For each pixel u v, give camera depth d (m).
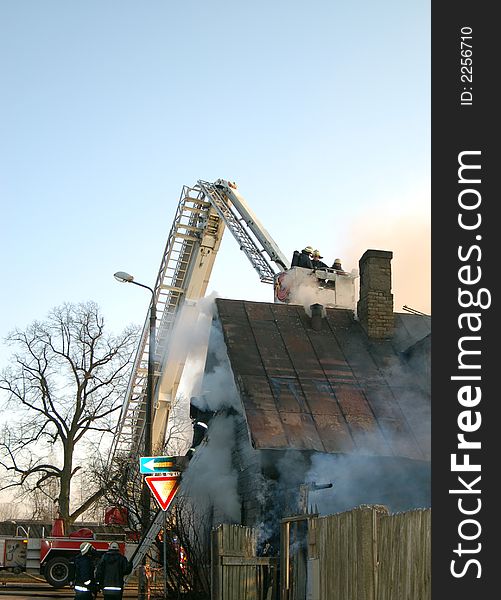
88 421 46.28
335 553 10.85
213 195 37.72
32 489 45.19
